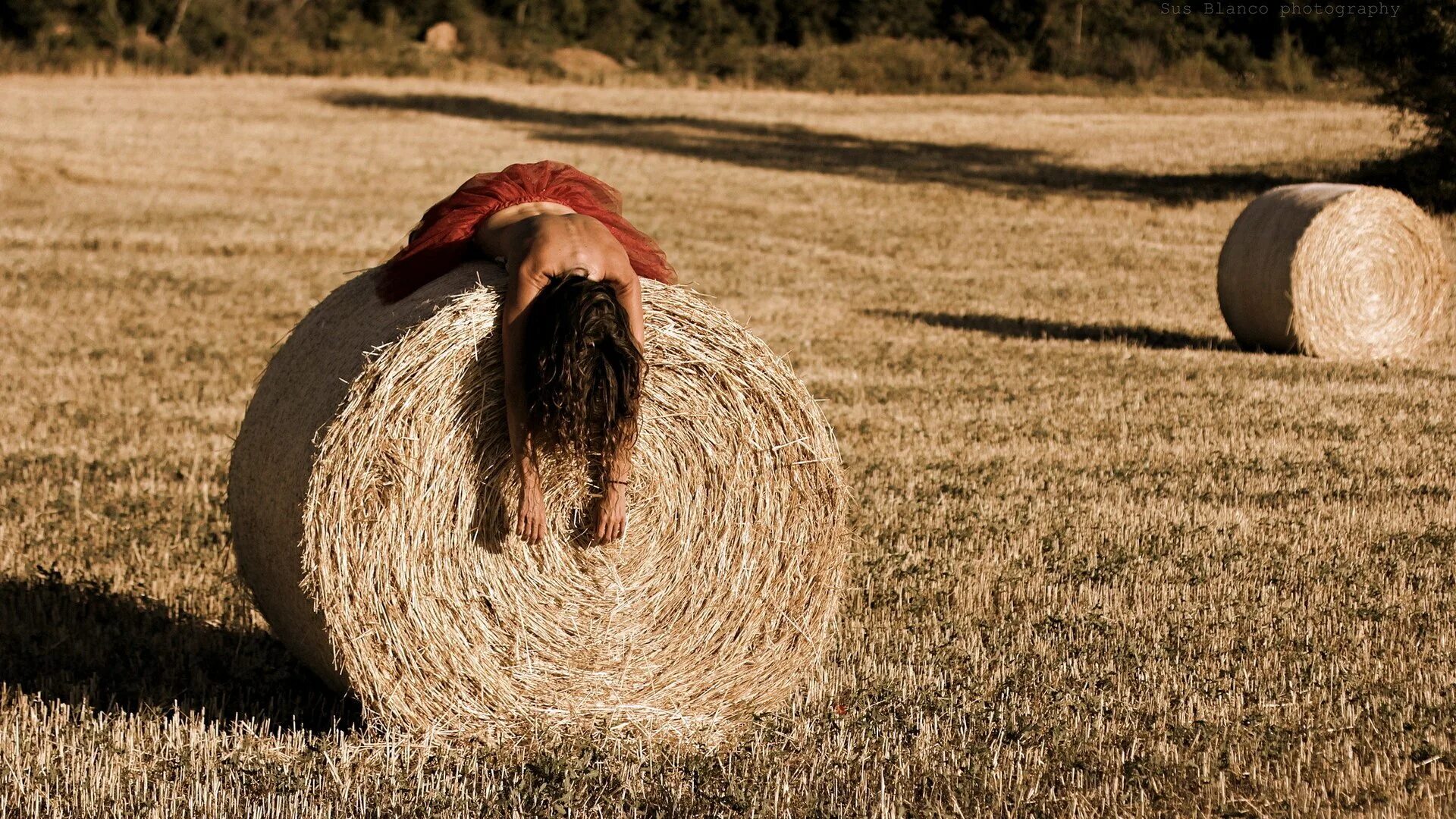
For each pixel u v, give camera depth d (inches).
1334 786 187.2
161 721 205.8
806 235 939.3
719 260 823.1
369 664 193.6
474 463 195.3
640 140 1505.9
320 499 189.6
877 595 271.7
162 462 374.6
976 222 1002.1
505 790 183.3
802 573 214.1
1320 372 522.0
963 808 181.9
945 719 208.8
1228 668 231.5
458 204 214.1
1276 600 268.5
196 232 882.8
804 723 204.8
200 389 472.7
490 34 2450.8
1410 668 231.1
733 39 2539.4
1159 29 2299.5
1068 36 2340.1
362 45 2255.2
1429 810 179.0
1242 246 576.4
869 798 183.5
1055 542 307.0
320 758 190.5
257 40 2174.0
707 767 191.5
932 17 2824.8
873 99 1982.0
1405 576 280.2
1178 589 275.1
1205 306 687.1
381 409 189.8
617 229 217.0
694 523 209.0
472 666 198.2
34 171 1136.2
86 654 236.1
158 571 280.4
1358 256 563.8
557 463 197.2
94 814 176.1
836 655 237.9
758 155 1403.8
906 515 327.9
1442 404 457.4
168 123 1480.1
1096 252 868.6
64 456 378.6
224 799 179.0
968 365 527.8
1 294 657.6
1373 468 371.9
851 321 629.9
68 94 1678.2
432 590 195.0
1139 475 366.6
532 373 185.8
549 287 187.6
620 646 206.5
